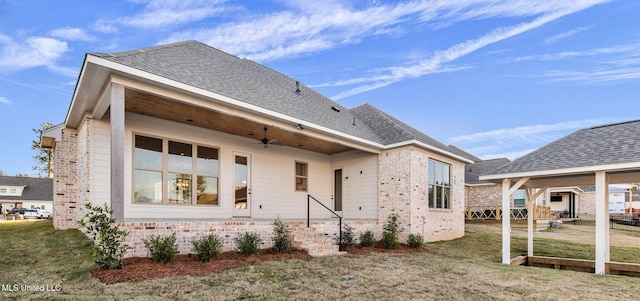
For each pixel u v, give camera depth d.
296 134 11.09
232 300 4.84
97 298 4.60
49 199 36.59
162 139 9.56
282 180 12.48
